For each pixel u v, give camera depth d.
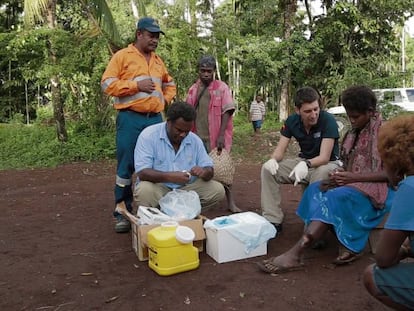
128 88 4.05
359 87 3.39
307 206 3.50
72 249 3.89
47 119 17.98
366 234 3.33
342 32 17.33
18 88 20.80
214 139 4.92
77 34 11.41
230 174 4.80
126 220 4.32
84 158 11.44
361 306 2.71
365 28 17.11
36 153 11.60
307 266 3.34
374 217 3.36
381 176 3.25
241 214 3.72
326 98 16.92
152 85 4.11
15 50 11.48
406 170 2.03
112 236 4.22
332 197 3.20
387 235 2.01
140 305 2.80
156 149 3.80
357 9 17.11
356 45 18.61
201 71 4.96
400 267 2.09
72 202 5.91
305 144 4.02
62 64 11.13
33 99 21.09
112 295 2.95
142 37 4.23
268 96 20.72
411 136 1.98
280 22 18.58
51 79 12.08
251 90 21.16
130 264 3.48
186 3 12.83
